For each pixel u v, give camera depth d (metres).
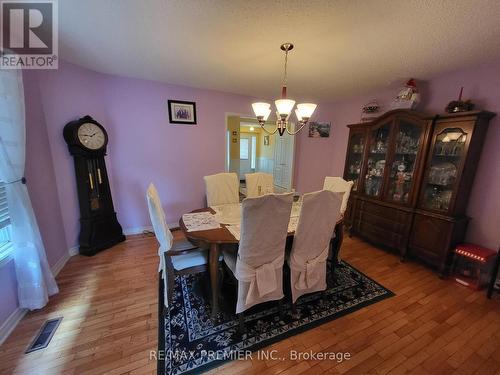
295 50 1.95
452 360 1.40
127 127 2.93
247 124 7.19
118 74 2.73
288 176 4.59
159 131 3.12
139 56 2.14
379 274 2.34
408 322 1.69
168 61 2.26
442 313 1.79
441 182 2.34
